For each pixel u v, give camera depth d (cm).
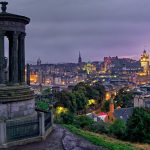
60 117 6212
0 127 3138
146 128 5025
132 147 4322
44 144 3319
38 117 3447
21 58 3928
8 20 3725
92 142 3588
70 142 3469
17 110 3666
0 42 3694
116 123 5544
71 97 17850
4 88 3628
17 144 3241
